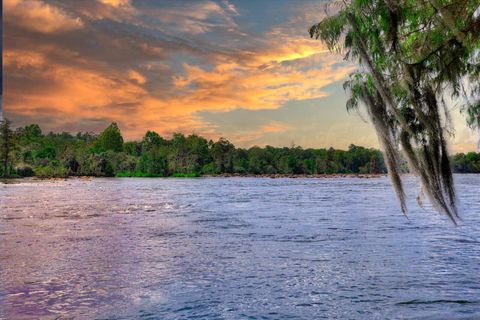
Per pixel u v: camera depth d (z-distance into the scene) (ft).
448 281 24.63
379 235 43.24
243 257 31.96
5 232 45.83
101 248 35.70
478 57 15.15
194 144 425.28
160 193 133.39
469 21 14.38
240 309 19.97
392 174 14.47
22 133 300.61
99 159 355.97
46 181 242.99
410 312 19.31
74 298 21.48
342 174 459.73
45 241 39.81
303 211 71.56
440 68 15.01
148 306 20.30
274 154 474.08
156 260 30.86
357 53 14.58
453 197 14.34
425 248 35.47
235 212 70.33
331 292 22.66
